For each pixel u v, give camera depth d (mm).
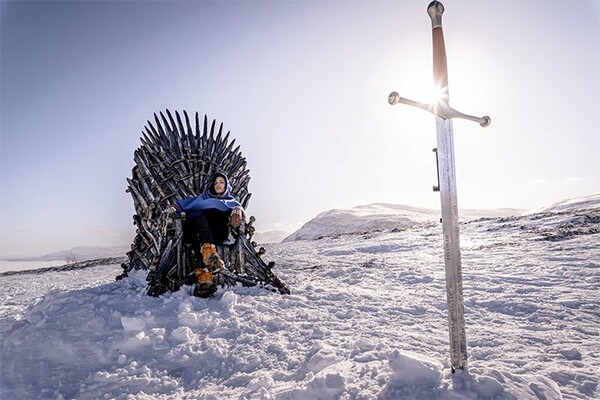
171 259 3994
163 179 4438
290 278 5441
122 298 3682
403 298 3953
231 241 4387
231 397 2131
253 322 3189
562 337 2748
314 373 2258
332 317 3314
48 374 2660
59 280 10930
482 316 3352
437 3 1872
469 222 16203
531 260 6121
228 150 4992
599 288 4137
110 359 2781
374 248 10227
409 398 1817
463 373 1916
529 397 1797
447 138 1871
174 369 2609
